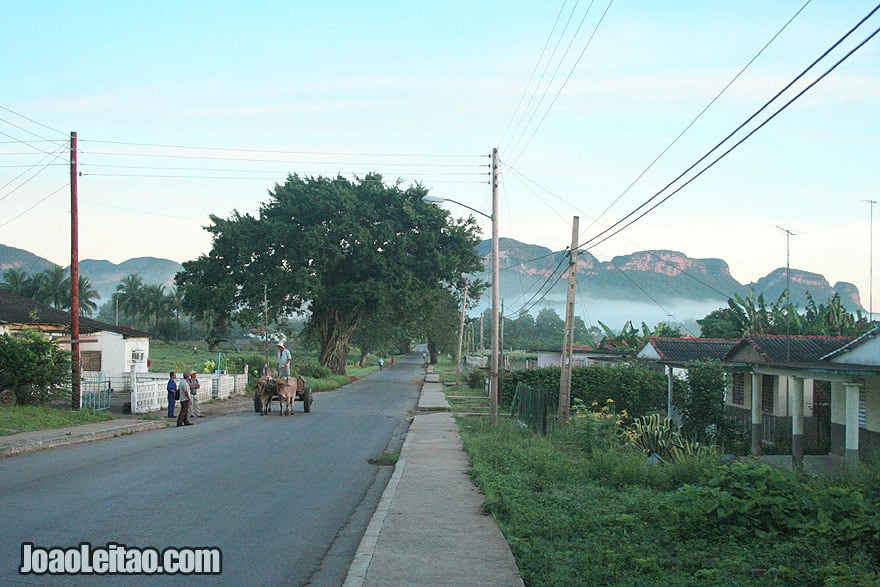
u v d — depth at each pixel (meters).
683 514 8.83
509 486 11.87
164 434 20.22
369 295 56.69
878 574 6.77
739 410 28.28
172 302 138.75
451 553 7.70
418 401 40.25
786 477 9.69
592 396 32.97
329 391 48.03
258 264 57.75
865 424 19.73
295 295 58.31
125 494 10.60
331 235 56.22
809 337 26.44
